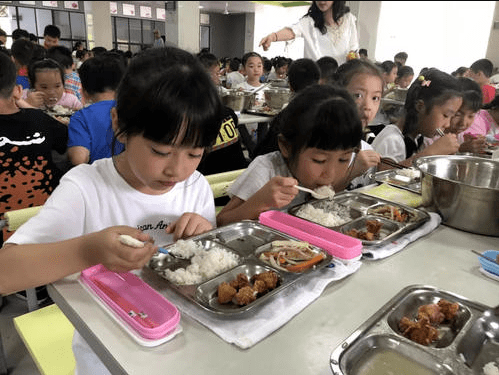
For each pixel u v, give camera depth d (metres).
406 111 2.16
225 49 17.39
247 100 3.49
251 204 1.15
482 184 1.42
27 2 11.02
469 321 0.72
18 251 0.73
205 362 0.57
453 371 0.61
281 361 0.59
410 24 8.55
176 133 0.71
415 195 1.42
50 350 1.06
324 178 1.19
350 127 1.09
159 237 1.08
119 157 1.02
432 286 0.81
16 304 1.95
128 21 14.36
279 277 0.80
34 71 2.93
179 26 7.00
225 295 0.73
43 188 1.95
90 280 0.74
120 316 0.65
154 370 0.55
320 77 2.65
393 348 0.65
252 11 14.27
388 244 1.00
